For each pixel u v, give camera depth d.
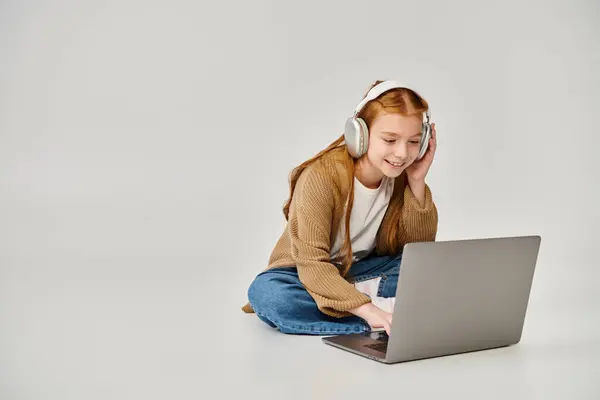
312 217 2.76
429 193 2.95
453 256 2.39
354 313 2.64
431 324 2.42
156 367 2.37
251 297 2.81
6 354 2.48
